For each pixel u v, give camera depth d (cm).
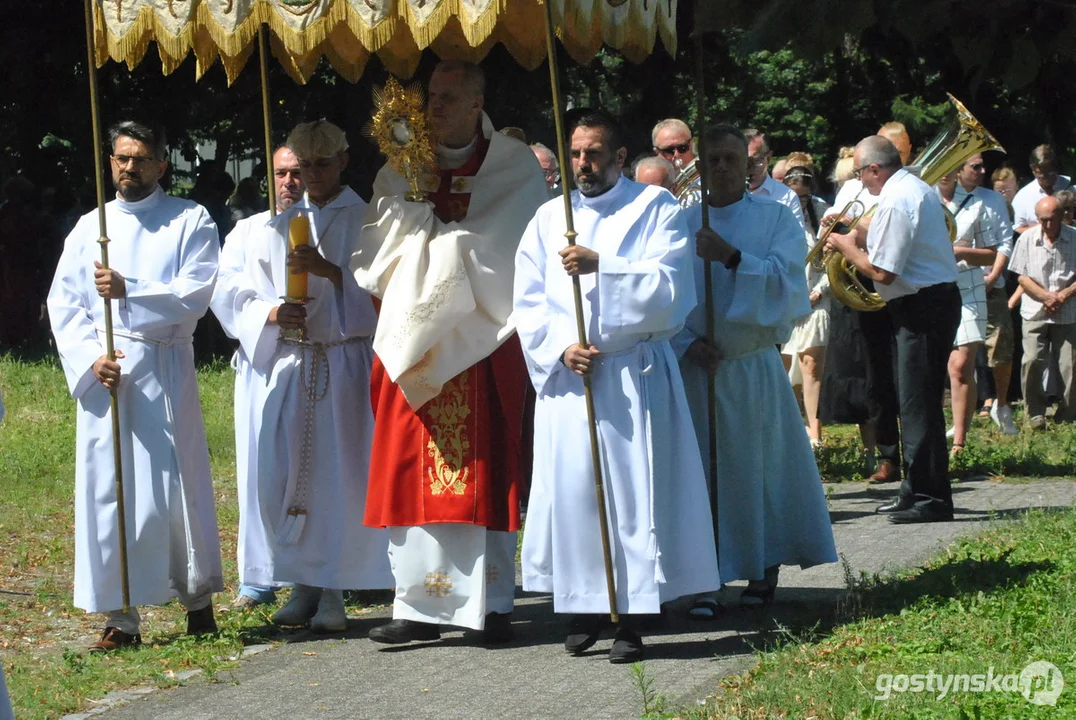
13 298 1992
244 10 762
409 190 794
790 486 825
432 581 765
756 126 2791
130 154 792
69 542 1064
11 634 827
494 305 771
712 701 621
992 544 925
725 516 805
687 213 828
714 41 1678
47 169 2012
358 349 831
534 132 1652
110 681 711
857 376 1286
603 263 713
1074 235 1546
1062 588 755
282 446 826
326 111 1698
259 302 840
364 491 820
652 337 734
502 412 767
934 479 1061
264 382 837
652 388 729
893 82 2242
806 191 1308
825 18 541
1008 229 1462
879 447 1267
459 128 784
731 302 808
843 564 835
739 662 698
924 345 1058
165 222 801
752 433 808
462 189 788
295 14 750
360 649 769
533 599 901
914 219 1050
